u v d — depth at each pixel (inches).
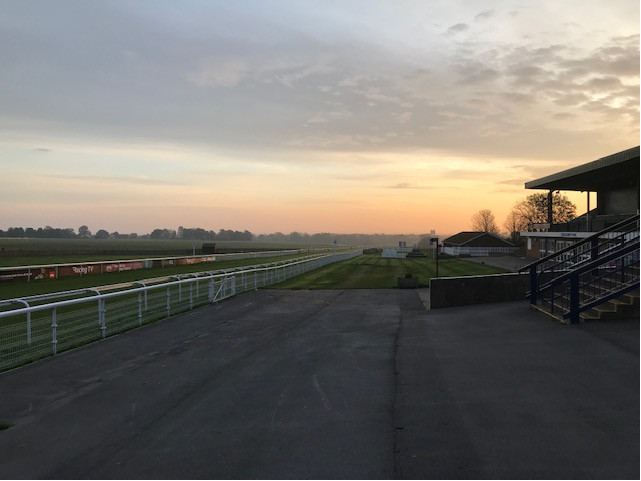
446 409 230.4
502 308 536.1
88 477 173.2
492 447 185.3
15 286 1098.1
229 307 645.3
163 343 412.5
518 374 278.5
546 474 162.6
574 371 274.8
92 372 320.5
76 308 681.6
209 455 188.9
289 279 1193.4
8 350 380.5
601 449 178.9
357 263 2159.2
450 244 3582.7
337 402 248.7
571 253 1072.8
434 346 375.6
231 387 281.9
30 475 175.6
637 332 352.8
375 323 504.7
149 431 216.5
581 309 400.8
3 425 226.4
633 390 238.2
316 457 183.5
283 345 400.8
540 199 3577.8
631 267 514.9
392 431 206.7
